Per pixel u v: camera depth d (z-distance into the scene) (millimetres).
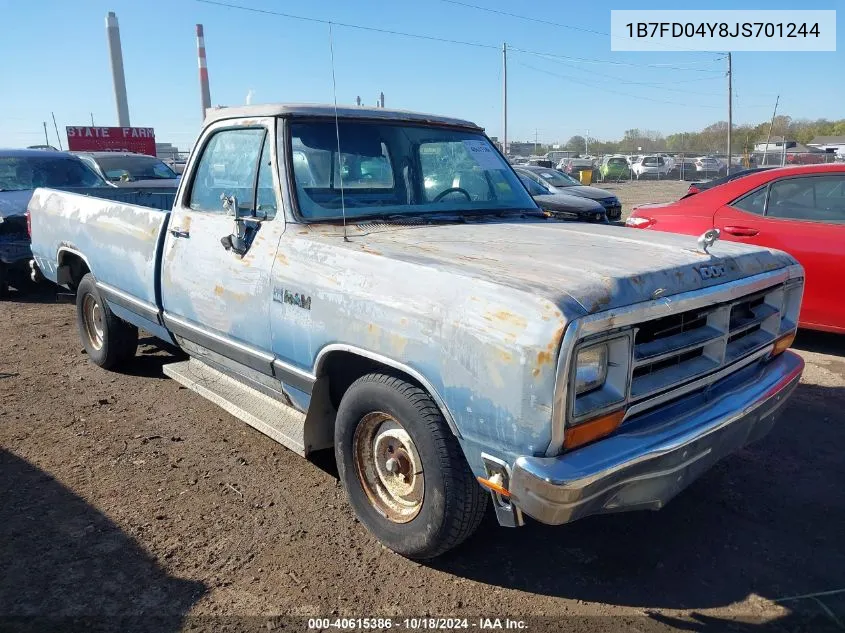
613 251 3057
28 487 3738
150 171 13156
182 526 3377
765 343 3232
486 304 2479
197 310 4008
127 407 4914
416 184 4074
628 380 2480
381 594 2891
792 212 5996
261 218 3621
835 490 3770
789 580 3004
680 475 2668
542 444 2328
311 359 3230
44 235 5977
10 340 6664
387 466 3104
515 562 3127
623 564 3119
